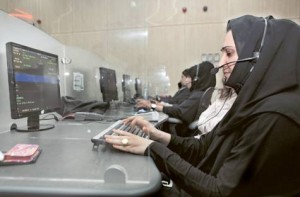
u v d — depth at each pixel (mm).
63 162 699
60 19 4242
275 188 651
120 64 3662
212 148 931
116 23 4051
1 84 1207
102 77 2152
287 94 690
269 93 703
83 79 2168
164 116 2098
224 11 3900
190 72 2732
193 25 4004
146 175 583
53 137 1072
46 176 583
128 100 2738
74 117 1652
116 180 544
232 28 854
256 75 733
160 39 4062
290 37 750
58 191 503
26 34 1432
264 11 3754
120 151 793
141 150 764
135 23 4031
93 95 2238
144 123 1150
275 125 637
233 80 834
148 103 2564
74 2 4184
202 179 711
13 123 1268
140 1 4059
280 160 638
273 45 745
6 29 1268
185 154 1104
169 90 4000
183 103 2385
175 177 749
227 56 853
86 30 4133
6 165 664
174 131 2271
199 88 2504
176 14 4035
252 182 659
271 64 733
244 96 747
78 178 566
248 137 672
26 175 592
